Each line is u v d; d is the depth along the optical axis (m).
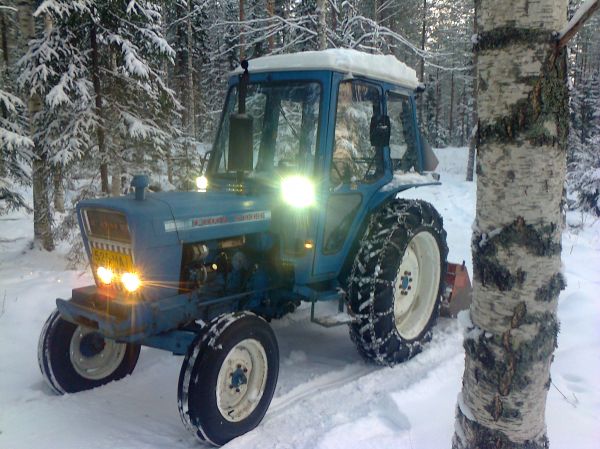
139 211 3.16
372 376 3.99
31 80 7.97
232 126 3.29
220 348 3.07
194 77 26.34
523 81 1.89
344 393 3.71
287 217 3.85
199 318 3.54
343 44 11.30
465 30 28.98
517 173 1.94
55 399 3.68
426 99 34.66
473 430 2.17
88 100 8.06
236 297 3.71
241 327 3.21
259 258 4.02
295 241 3.82
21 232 10.97
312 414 3.41
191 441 3.19
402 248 4.21
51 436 3.20
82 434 3.23
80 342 3.83
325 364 4.36
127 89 8.77
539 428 2.12
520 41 1.88
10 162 9.05
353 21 11.03
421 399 3.46
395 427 3.16
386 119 3.85
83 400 3.70
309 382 3.99
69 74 8.02
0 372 4.11
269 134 4.04
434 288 4.79
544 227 1.96
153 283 3.26
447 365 4.07
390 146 4.79
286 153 3.96
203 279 3.51
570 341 4.35
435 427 3.02
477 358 2.12
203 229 3.46
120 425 3.37
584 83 30.75
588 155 15.30
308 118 3.83
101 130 8.30
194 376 3.00
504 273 2.00
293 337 4.96
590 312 4.91
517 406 2.06
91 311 3.26
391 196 4.72
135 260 3.15
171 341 3.36
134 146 9.34
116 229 3.24
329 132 3.80
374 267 4.04
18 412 3.47
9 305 5.43
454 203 14.89
